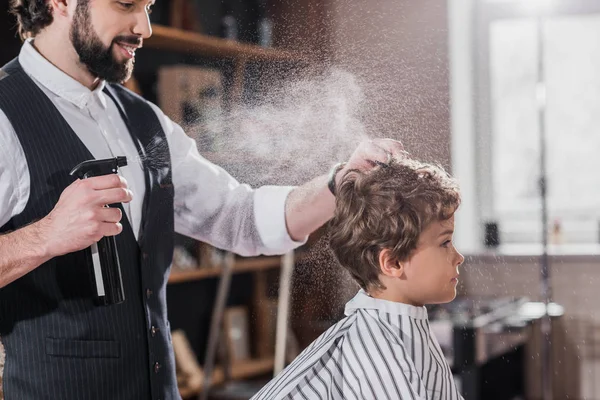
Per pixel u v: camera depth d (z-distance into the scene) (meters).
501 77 4.55
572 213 4.47
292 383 1.19
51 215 1.24
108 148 1.44
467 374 2.78
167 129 1.59
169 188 1.52
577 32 4.45
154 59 2.86
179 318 3.37
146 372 1.42
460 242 3.83
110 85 1.54
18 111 1.35
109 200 1.22
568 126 4.50
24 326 1.35
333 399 1.16
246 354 3.59
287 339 3.49
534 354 3.76
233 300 3.63
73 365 1.34
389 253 1.16
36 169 1.34
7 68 1.43
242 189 1.60
